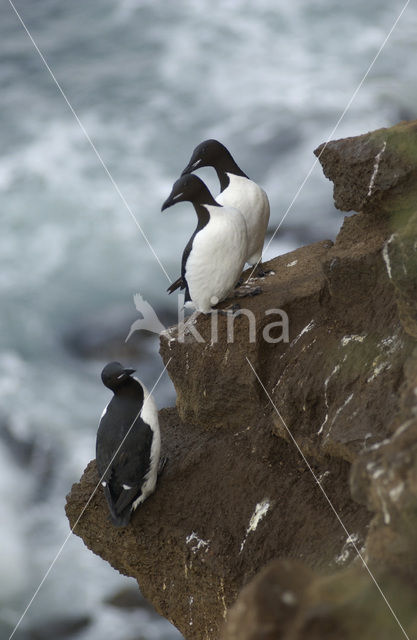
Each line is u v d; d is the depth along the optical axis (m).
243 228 9.09
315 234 21.03
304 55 29.98
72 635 12.94
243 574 8.52
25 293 20.39
